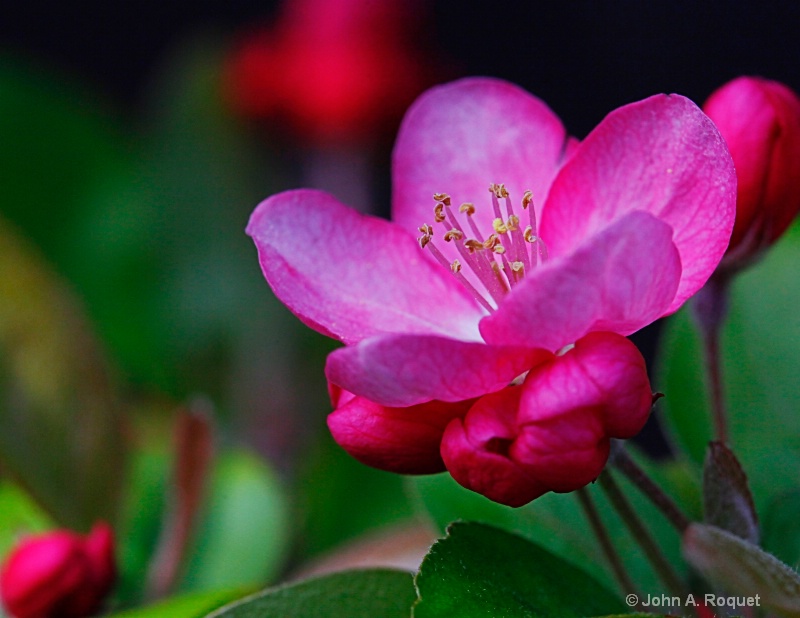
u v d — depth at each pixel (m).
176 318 0.46
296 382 0.46
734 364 0.33
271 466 0.45
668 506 0.30
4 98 0.46
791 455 0.33
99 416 0.34
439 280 0.31
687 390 0.33
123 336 0.45
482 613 0.29
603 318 0.29
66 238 0.46
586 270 0.29
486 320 0.29
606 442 0.29
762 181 0.31
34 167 0.46
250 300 0.46
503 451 0.29
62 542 0.33
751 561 0.30
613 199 0.30
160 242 0.46
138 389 0.45
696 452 0.33
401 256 0.31
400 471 0.30
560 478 0.29
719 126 0.31
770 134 0.31
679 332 0.34
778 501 0.32
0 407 0.34
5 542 0.35
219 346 0.46
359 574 0.31
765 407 0.33
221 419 0.46
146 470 0.36
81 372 0.34
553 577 0.30
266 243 0.30
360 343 0.29
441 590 0.29
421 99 0.32
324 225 0.31
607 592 0.30
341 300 0.31
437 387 0.29
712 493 0.30
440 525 0.33
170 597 0.34
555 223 0.31
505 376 0.29
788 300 0.33
